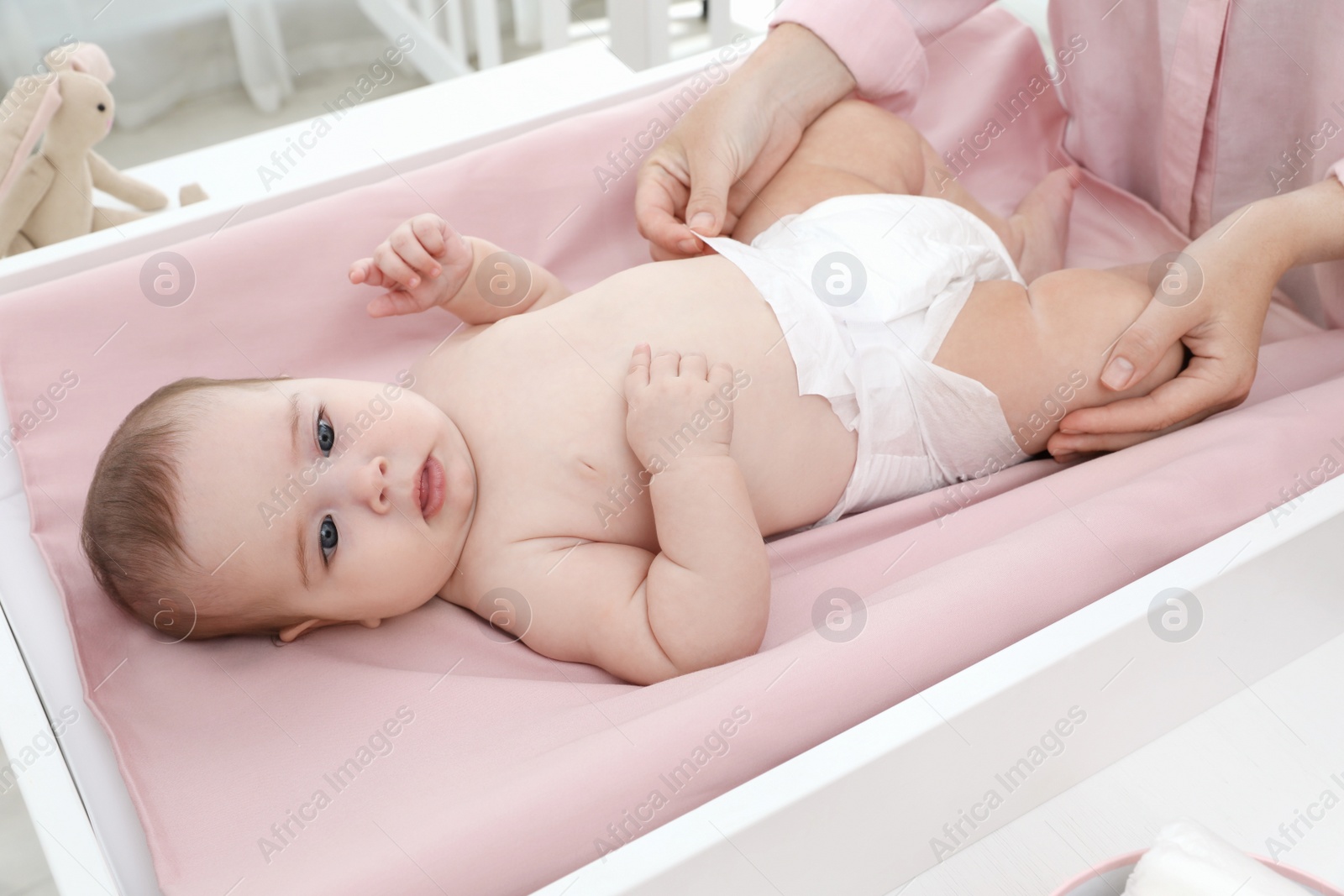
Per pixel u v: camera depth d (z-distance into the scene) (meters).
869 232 1.18
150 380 1.23
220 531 0.96
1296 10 1.19
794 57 1.32
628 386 1.03
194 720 0.97
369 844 0.80
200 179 1.72
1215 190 1.37
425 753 0.93
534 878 0.78
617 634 1.00
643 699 0.91
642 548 1.09
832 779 0.73
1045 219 1.40
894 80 1.39
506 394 1.11
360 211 1.31
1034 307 1.16
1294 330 1.34
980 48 1.62
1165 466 1.02
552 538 1.06
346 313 1.31
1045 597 0.92
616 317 1.13
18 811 1.50
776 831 0.73
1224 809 0.87
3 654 0.96
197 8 2.74
